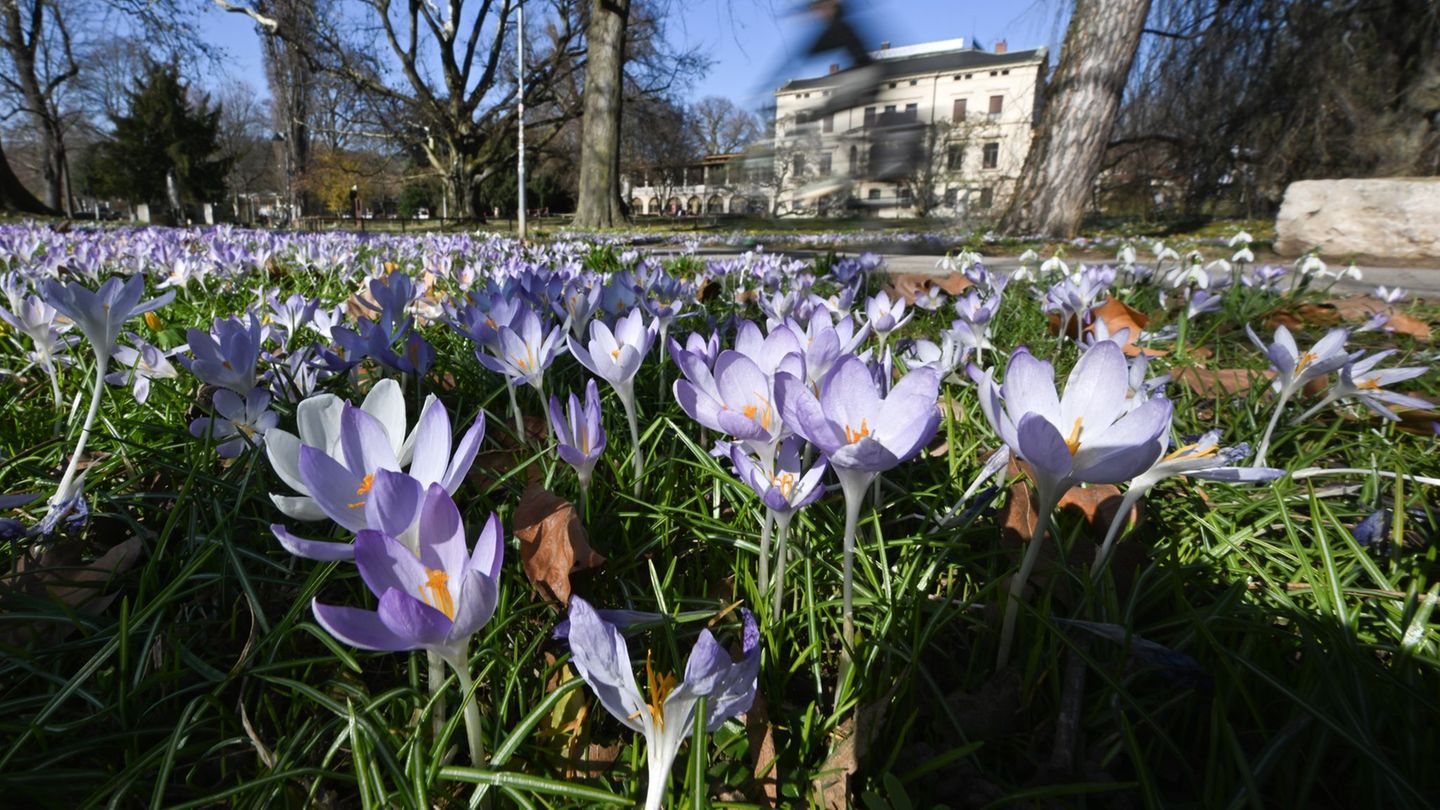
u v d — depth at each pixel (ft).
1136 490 3.95
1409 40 56.08
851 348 4.83
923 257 29.43
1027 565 3.65
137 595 4.42
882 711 3.51
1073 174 49.57
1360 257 30.96
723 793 3.26
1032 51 123.95
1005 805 3.25
